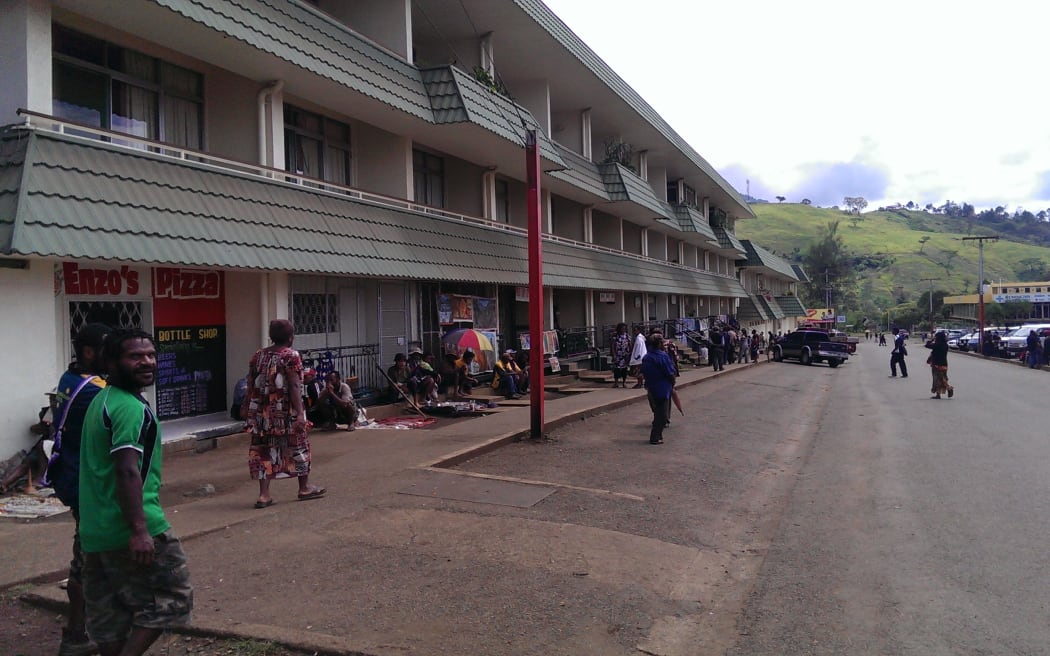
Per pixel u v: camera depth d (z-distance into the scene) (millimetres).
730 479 9102
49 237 7098
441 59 18719
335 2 14633
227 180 9992
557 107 24875
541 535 6156
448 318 16438
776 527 7043
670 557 5949
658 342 11359
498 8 16750
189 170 9445
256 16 10086
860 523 7098
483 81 16375
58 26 9203
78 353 3996
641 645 4309
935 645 4316
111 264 9156
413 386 14141
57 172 7586
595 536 6258
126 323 9789
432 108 14164
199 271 10930
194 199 9188
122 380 3324
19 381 7656
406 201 14367
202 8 9094
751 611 4926
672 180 37406
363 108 13141
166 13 8836
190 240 8727
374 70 12719
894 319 104438
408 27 14344
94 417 3277
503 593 4945
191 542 5785
